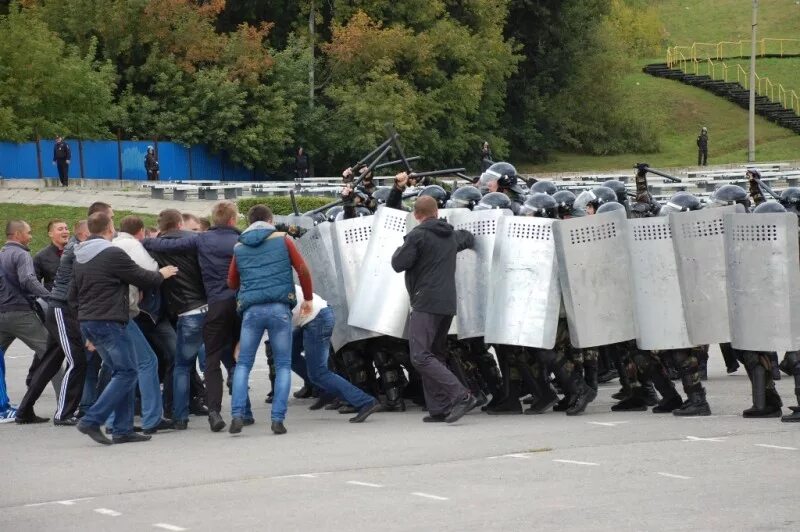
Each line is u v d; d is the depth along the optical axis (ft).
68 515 28.48
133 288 39.24
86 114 192.13
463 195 44.86
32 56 187.11
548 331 41.27
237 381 39.60
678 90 274.16
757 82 277.44
